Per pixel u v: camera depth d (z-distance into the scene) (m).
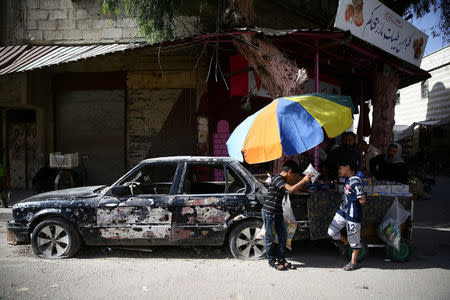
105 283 4.01
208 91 10.13
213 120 10.16
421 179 11.72
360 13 6.24
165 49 7.75
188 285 3.95
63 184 9.40
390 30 7.27
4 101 9.81
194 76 10.20
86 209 4.84
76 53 9.06
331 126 4.30
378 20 6.77
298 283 4.01
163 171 5.90
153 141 10.43
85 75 10.60
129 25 10.37
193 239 4.82
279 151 4.18
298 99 4.68
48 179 9.81
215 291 3.78
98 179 10.70
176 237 4.81
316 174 4.20
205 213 4.80
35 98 10.12
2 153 11.77
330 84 10.96
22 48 10.38
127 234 4.82
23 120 11.66
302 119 4.30
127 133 10.51
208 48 9.46
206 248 5.38
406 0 10.05
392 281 4.07
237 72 8.85
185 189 5.11
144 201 4.85
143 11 7.56
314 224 4.79
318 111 4.41
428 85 23.16
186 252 5.26
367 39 6.69
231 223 4.78
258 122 4.46
